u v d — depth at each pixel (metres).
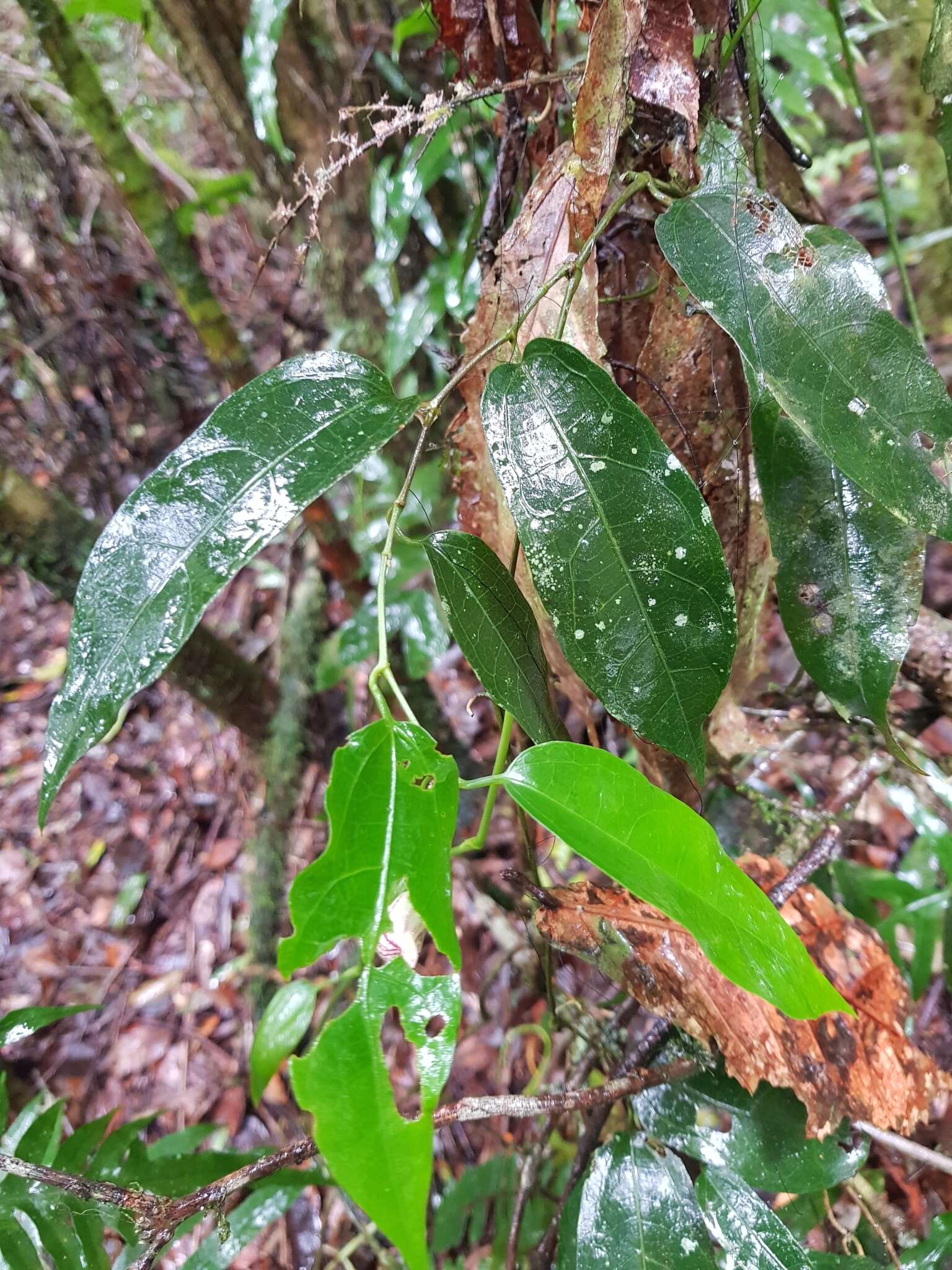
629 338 0.30
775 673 0.65
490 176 0.42
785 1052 0.27
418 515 0.59
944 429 0.22
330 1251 0.58
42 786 0.18
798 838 0.36
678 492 0.21
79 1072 0.77
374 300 0.58
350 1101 0.16
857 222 0.94
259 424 0.20
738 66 0.27
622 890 0.29
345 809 0.18
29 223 0.99
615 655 0.22
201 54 0.49
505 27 0.28
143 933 0.87
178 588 0.19
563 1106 0.27
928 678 0.39
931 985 0.48
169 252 0.55
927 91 0.29
